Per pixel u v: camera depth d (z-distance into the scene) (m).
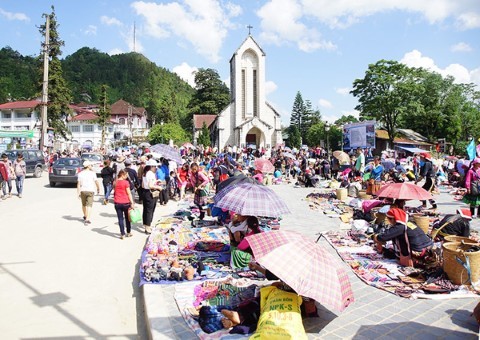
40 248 8.95
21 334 5.00
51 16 41.09
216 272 7.02
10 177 16.70
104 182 15.54
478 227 10.95
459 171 18.59
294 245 4.69
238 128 55.34
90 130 76.44
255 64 57.41
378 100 51.00
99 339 4.98
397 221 7.41
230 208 7.29
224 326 4.76
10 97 90.69
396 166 19.64
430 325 5.07
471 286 6.21
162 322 5.07
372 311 5.49
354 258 7.95
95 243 9.51
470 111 66.88
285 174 29.50
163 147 16.09
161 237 9.39
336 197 16.69
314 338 4.70
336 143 65.12
